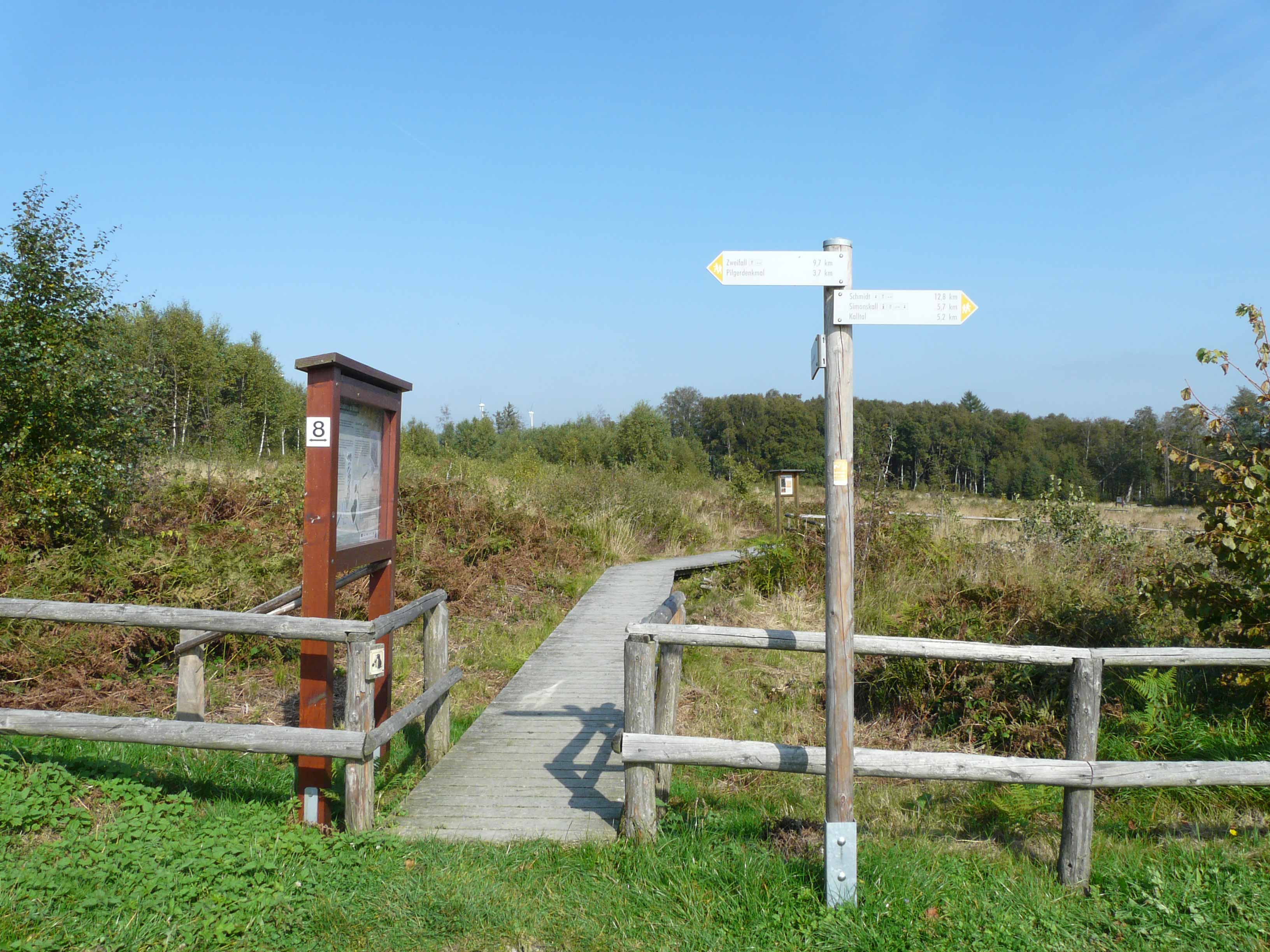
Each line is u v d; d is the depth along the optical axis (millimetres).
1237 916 3404
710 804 4703
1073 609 6766
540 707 6371
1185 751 5172
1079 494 11852
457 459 15523
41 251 7988
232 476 10242
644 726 3998
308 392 4219
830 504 3412
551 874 3688
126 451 8531
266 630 3994
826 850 3398
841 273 3316
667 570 13844
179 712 4984
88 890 3295
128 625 4078
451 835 4098
